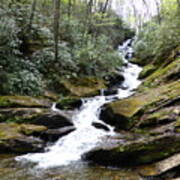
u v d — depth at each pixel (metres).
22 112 7.95
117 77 15.50
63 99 10.45
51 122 7.65
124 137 6.88
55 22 13.00
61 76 12.59
